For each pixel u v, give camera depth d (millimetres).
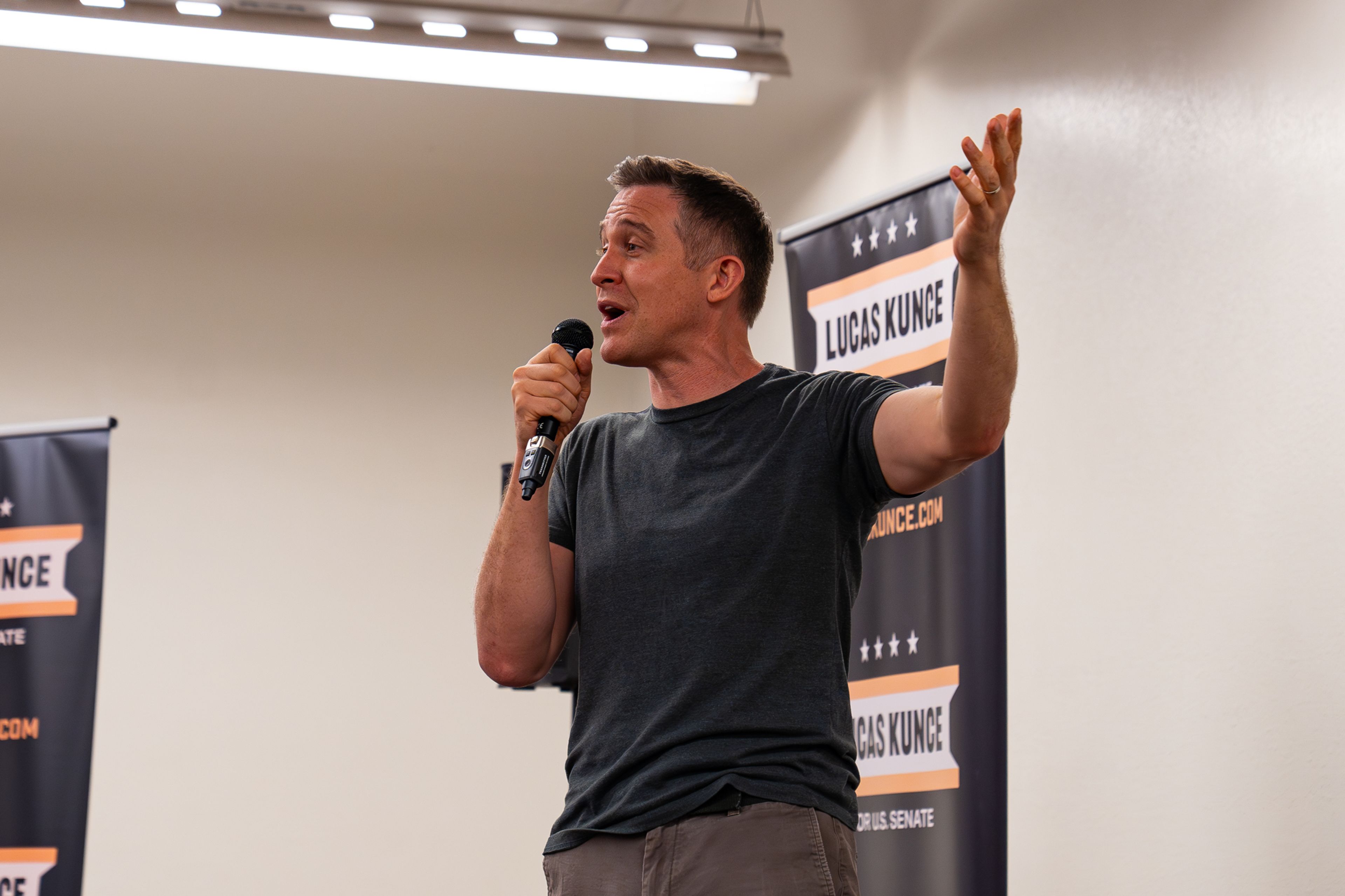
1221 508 3826
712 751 1873
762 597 1958
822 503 2021
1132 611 4160
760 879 1802
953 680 3826
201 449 7715
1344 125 3494
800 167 6570
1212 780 3775
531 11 5141
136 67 8055
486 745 7699
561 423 2223
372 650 7684
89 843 7133
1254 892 3594
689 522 2027
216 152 8078
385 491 7898
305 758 7465
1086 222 4523
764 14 6863
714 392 2217
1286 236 3660
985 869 3682
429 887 7449
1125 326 4301
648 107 8469
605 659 2031
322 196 8180
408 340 8133
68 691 5848
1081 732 4348
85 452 6059
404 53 5113
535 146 8547
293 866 7316
